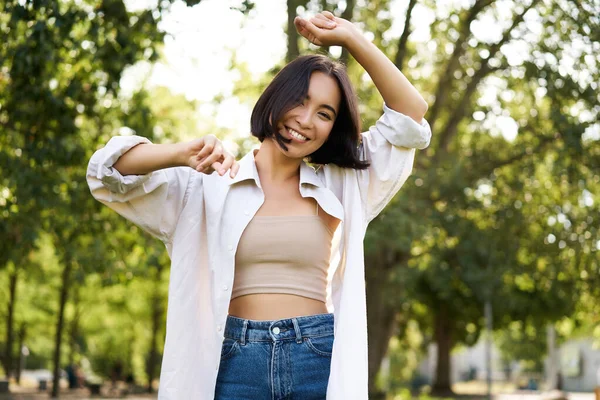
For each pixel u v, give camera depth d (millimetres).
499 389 46812
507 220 16141
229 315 2514
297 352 2438
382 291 18000
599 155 14688
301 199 2553
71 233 12742
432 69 18047
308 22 2523
